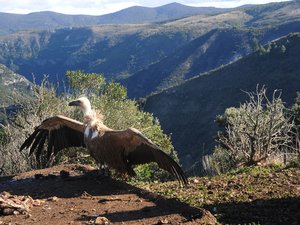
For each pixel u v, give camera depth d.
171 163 7.43
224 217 6.80
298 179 9.16
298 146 13.78
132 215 6.60
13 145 12.46
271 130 13.15
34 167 12.31
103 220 6.29
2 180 9.44
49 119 8.87
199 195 8.34
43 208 7.12
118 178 10.60
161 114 92.94
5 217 6.70
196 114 87.12
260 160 13.05
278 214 6.88
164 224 6.15
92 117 8.16
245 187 8.77
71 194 7.95
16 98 14.10
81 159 13.24
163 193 8.68
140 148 7.73
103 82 17.27
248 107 13.88
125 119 15.66
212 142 63.03
